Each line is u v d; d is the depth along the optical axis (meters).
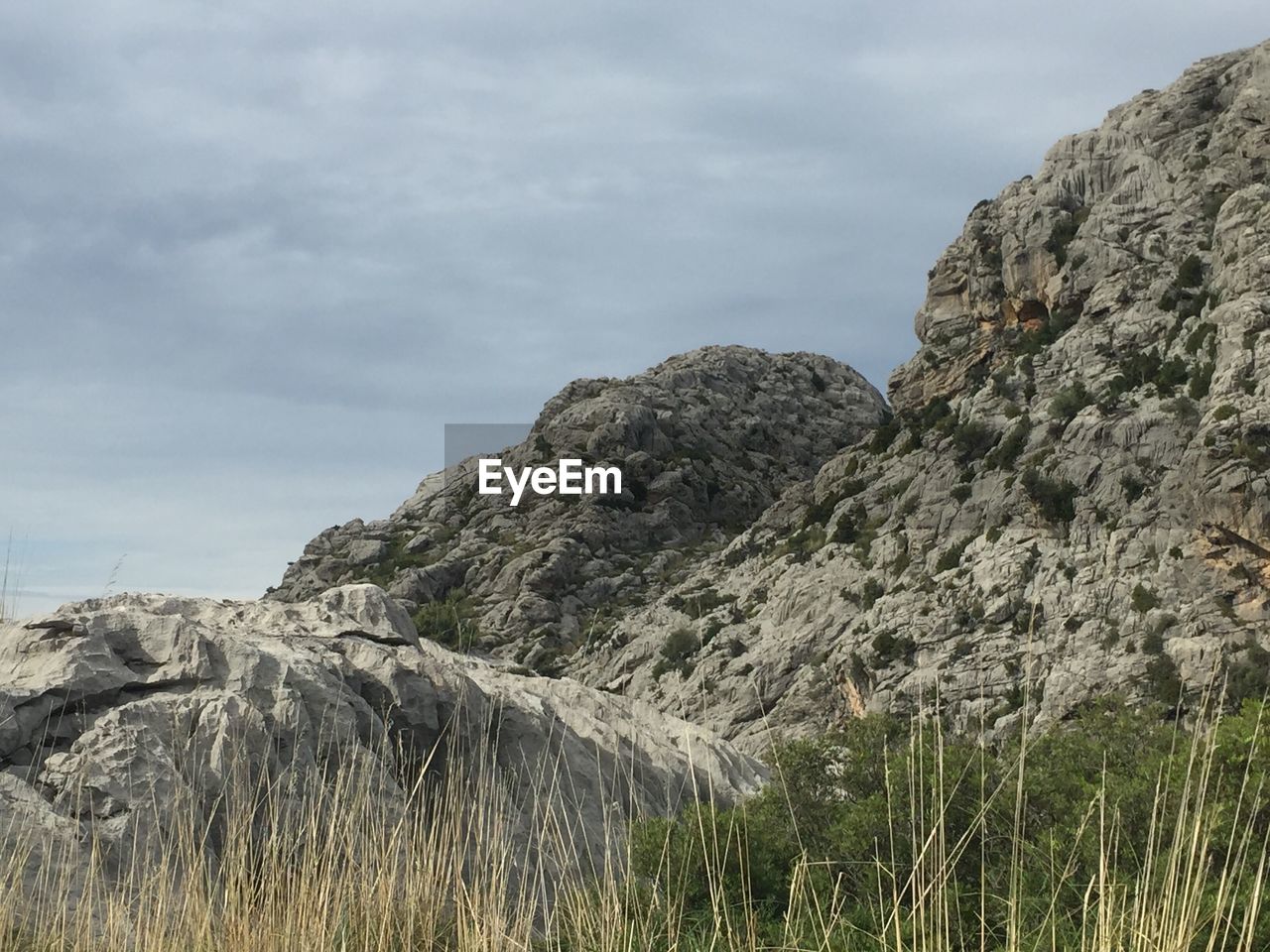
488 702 19.88
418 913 10.19
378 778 15.03
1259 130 89.00
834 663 73.75
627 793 20.25
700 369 149.00
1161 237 90.19
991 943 9.63
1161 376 78.75
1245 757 10.52
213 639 16.38
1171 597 65.62
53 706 14.34
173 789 13.37
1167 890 7.49
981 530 79.50
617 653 93.50
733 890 11.88
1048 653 65.00
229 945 9.56
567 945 10.89
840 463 102.56
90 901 10.02
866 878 11.51
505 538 123.56
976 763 11.88
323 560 131.88
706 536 123.75
